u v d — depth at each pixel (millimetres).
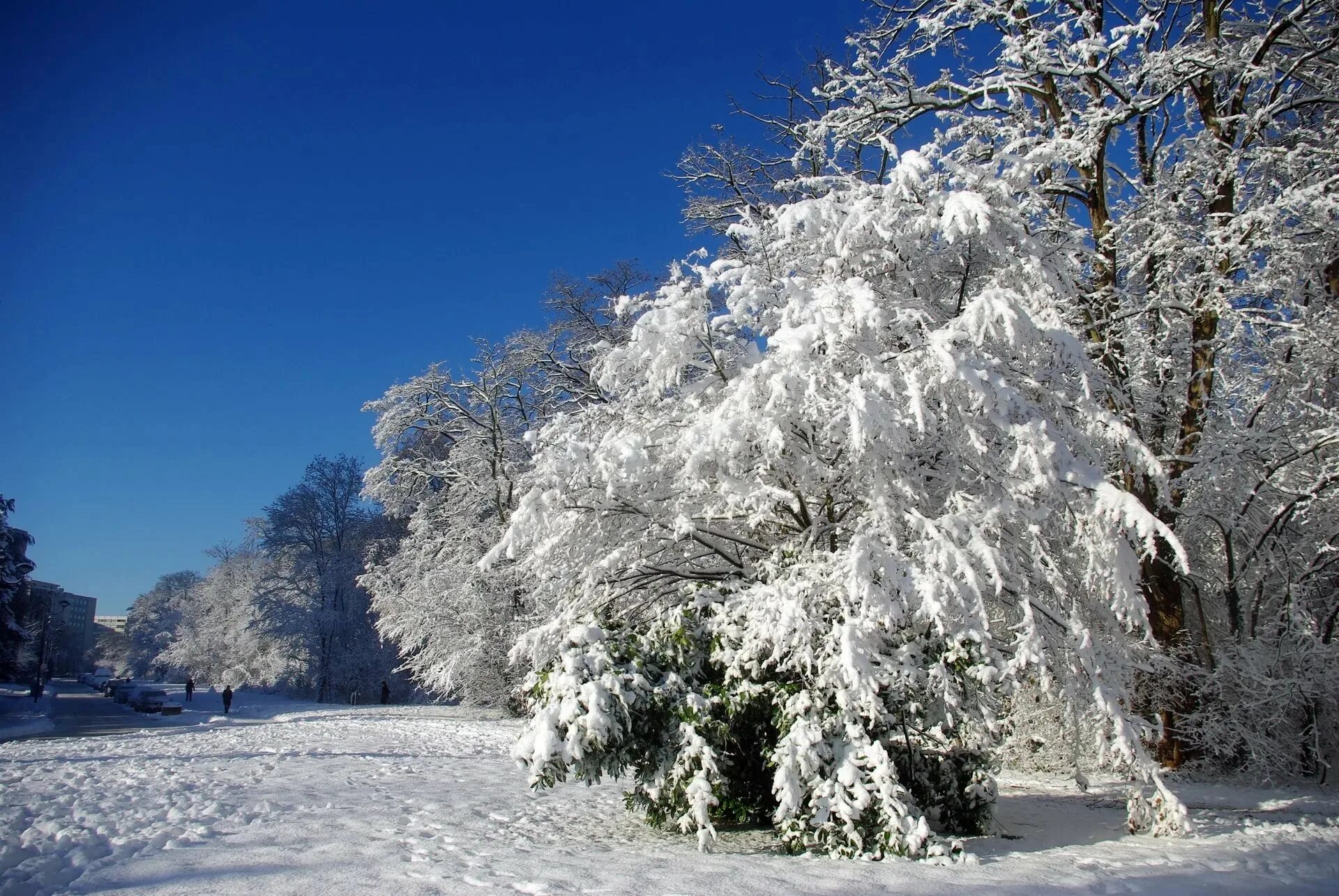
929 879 5773
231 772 11297
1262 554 11516
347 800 9156
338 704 40938
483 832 7645
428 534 26891
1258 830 7797
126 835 7102
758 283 8312
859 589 6652
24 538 43031
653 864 6266
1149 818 7590
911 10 14188
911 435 7719
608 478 8125
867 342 7566
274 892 5344
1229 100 12703
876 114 13570
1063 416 7926
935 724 6996
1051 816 8852
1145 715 10977
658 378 8648
